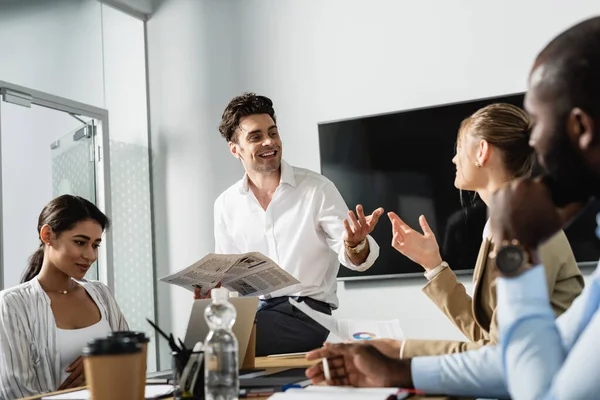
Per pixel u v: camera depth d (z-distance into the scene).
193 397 1.22
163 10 4.46
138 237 4.32
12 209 3.55
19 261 3.56
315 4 4.03
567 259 1.43
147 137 4.44
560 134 0.88
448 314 1.71
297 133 4.01
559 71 0.88
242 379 1.41
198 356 1.23
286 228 2.73
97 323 2.25
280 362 1.85
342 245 2.48
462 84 3.63
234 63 4.25
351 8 3.93
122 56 4.39
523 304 0.92
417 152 3.69
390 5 3.83
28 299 2.13
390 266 3.67
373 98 3.84
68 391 1.46
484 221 3.51
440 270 1.74
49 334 2.12
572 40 0.88
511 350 0.91
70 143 3.96
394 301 3.67
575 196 0.92
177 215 4.34
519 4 3.52
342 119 3.87
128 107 4.39
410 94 3.75
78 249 2.21
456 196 3.59
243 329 1.68
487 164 1.54
